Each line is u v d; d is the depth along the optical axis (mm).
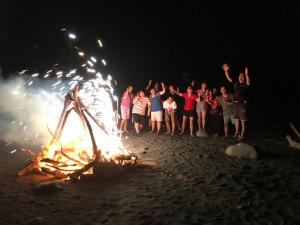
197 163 8383
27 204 5555
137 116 13164
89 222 4855
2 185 6570
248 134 13195
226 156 9094
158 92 13586
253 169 7684
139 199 5812
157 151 9961
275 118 18391
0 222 4832
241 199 5734
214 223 4793
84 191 6250
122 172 7441
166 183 6738
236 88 11617
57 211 5266
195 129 14656
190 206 5465
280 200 5656
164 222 4844
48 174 7309
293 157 8828
